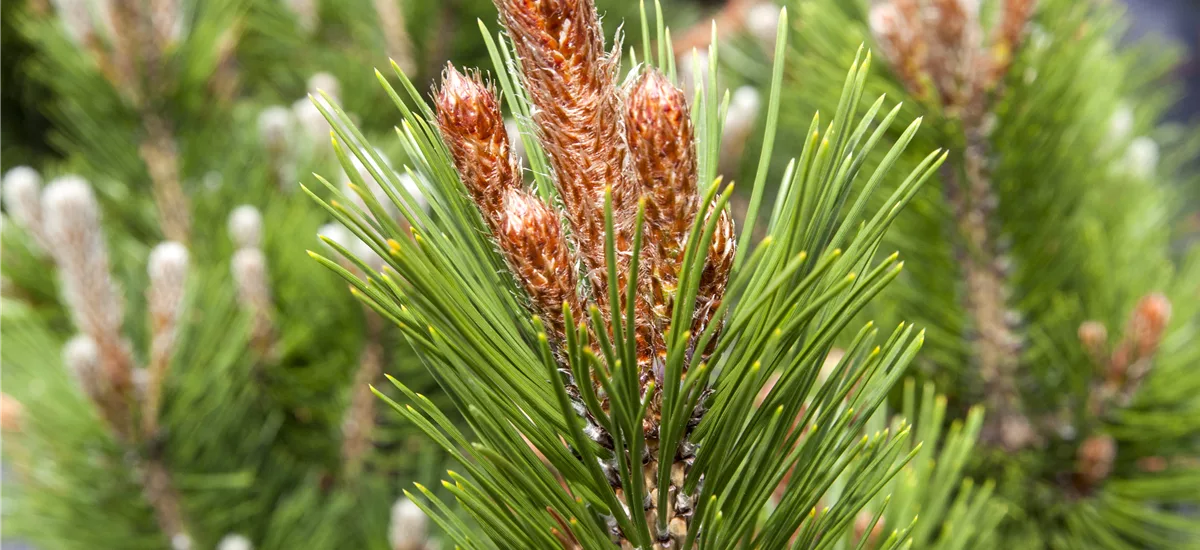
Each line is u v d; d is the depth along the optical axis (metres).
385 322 0.86
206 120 1.11
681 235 0.34
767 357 0.35
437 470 0.87
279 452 0.91
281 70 1.27
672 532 0.36
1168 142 0.88
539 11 0.33
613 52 0.34
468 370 0.36
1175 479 0.64
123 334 0.86
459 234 0.36
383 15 1.21
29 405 0.77
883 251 0.65
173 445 0.79
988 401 0.68
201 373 0.80
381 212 0.35
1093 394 0.65
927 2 0.57
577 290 0.36
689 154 0.33
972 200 0.63
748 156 0.95
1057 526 0.68
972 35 0.59
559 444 0.36
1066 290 0.70
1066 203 0.65
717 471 0.35
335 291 0.86
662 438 0.34
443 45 1.24
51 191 0.69
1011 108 0.59
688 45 1.10
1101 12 0.65
